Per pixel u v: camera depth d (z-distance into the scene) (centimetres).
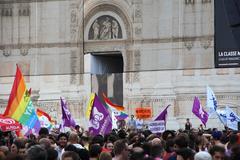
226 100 7769
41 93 8388
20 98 4069
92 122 4534
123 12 8206
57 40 8406
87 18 8331
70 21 8381
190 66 7938
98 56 8481
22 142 3020
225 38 7656
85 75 8306
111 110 6088
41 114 5525
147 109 6938
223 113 5434
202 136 3388
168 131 3462
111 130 4556
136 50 8138
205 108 7825
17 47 8506
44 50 8438
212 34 7862
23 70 8469
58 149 3262
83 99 8269
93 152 2650
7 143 3862
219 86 7794
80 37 8350
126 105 8119
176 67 7988
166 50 8044
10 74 8500
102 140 3350
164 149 2917
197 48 7925
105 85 8256
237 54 7612
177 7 8019
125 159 2472
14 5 8525
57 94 8338
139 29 8138
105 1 8262
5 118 4066
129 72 8162
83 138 3681
